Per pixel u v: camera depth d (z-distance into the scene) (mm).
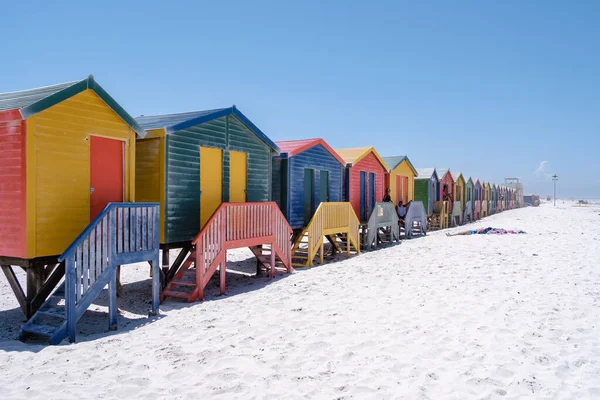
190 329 7062
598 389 4707
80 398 4609
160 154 9500
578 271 10875
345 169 17312
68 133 7516
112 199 8375
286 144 15039
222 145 11062
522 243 16641
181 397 4613
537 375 5090
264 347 6082
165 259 9828
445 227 28672
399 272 11484
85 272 7023
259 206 11203
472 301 8234
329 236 15578
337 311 7789
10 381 5070
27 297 7328
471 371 5203
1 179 7129
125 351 6098
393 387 4797
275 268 12953
